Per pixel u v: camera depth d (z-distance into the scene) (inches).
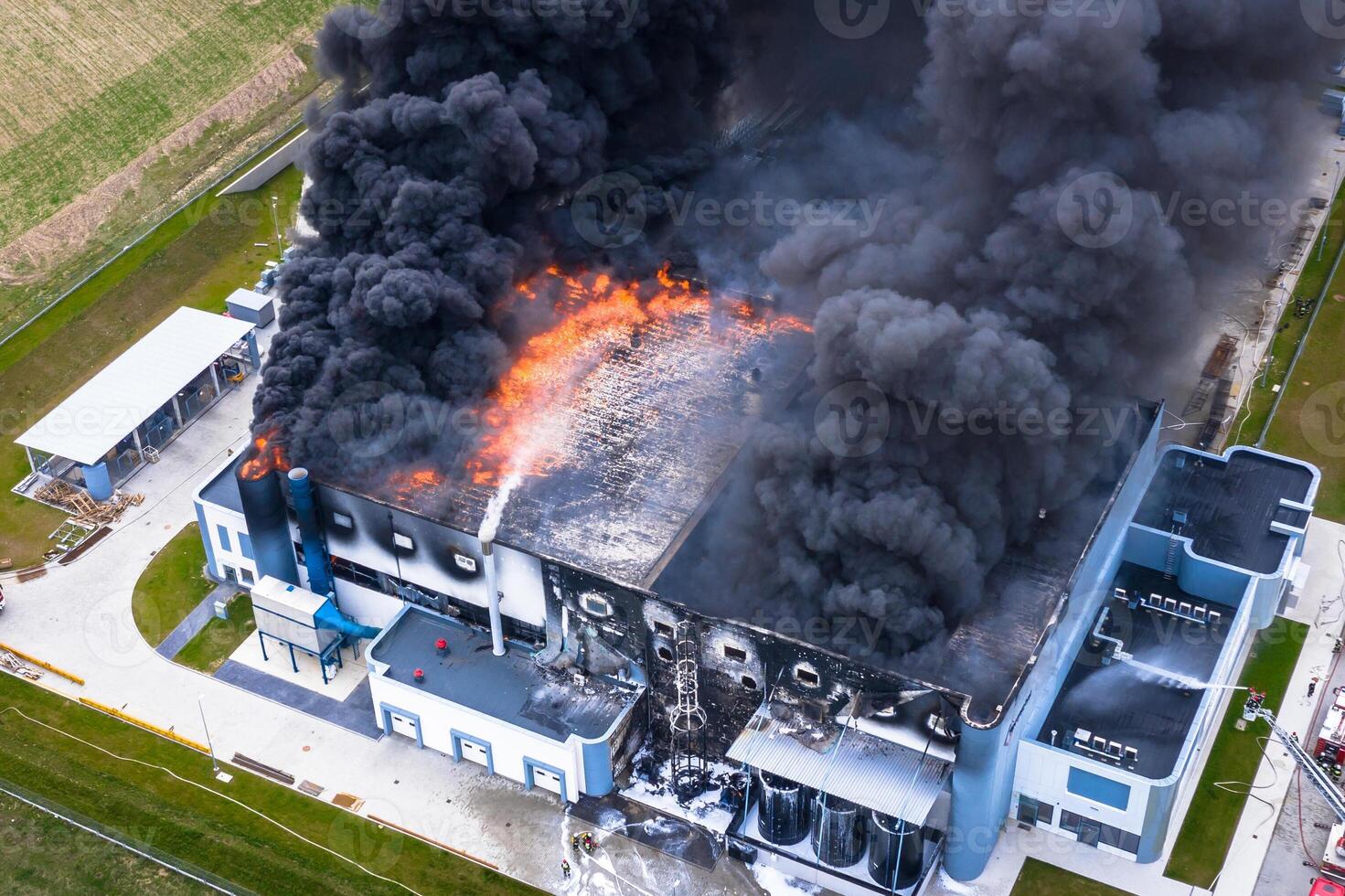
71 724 2159.2
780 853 1927.9
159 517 2517.2
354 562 2220.7
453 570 2128.4
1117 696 2027.6
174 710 2181.3
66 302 2974.9
